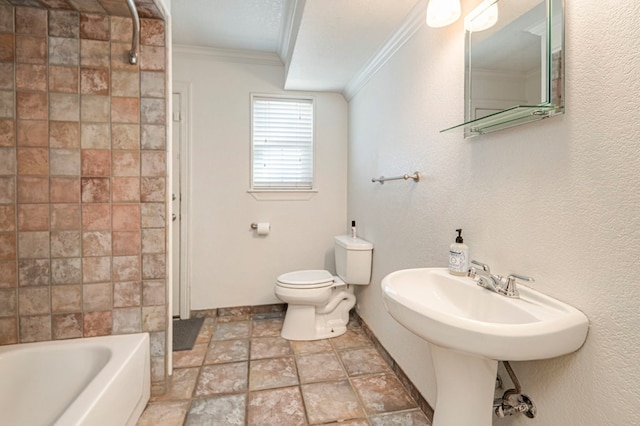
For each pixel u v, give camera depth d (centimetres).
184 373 188
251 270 280
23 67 146
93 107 154
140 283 162
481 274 118
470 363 98
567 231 85
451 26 136
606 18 75
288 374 187
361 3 150
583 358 81
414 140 169
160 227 163
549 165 91
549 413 91
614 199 74
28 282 151
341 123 293
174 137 261
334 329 240
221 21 220
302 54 205
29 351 144
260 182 284
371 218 232
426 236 158
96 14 152
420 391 159
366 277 230
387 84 203
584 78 80
